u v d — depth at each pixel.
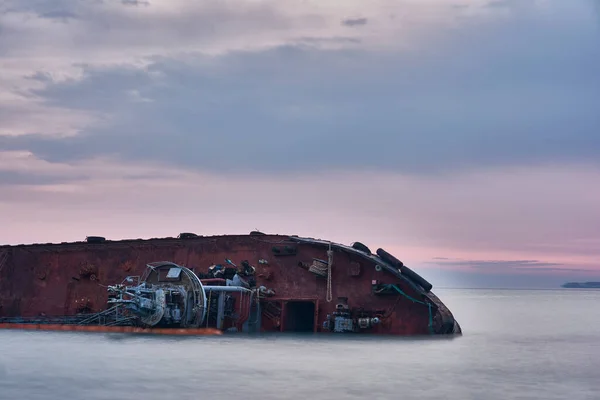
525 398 35.50
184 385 37.16
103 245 68.81
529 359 48.47
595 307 164.00
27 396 34.75
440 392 36.50
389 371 41.81
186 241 65.94
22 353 47.59
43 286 70.62
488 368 43.97
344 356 46.94
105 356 46.22
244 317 60.72
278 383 37.84
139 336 57.09
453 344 55.34
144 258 67.25
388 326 59.12
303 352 48.34
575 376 41.66
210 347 50.44
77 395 34.94
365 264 60.06
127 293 58.22
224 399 34.19
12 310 71.38
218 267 63.12
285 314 61.50
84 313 68.06
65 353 47.53
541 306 172.50
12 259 72.31
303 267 61.72
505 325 86.44
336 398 34.69
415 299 58.62
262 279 62.84
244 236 64.06
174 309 58.94
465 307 163.75
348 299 60.19
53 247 70.88
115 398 34.31
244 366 42.66
